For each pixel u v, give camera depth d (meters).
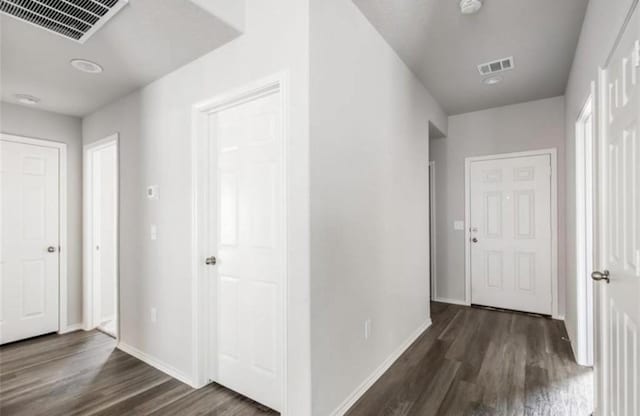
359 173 2.11
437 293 4.35
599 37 1.70
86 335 3.32
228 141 2.22
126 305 2.89
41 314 3.29
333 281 1.83
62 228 3.43
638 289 1.13
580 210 2.51
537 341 2.91
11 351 2.91
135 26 1.86
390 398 2.03
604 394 1.60
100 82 2.62
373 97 2.30
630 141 1.21
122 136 2.95
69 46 2.06
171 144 2.44
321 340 1.73
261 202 2.01
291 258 1.71
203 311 2.24
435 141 4.36
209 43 2.05
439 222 4.34
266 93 1.93
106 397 2.12
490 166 3.99
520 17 2.19
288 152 1.72
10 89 2.76
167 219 2.46
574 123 2.68
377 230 2.35
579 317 2.46
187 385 2.26
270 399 1.96
